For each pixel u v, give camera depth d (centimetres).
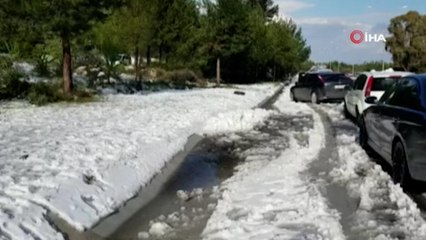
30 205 548
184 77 3284
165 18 2917
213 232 534
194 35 3147
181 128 1238
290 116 1673
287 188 688
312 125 1420
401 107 727
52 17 1681
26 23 1705
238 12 3494
